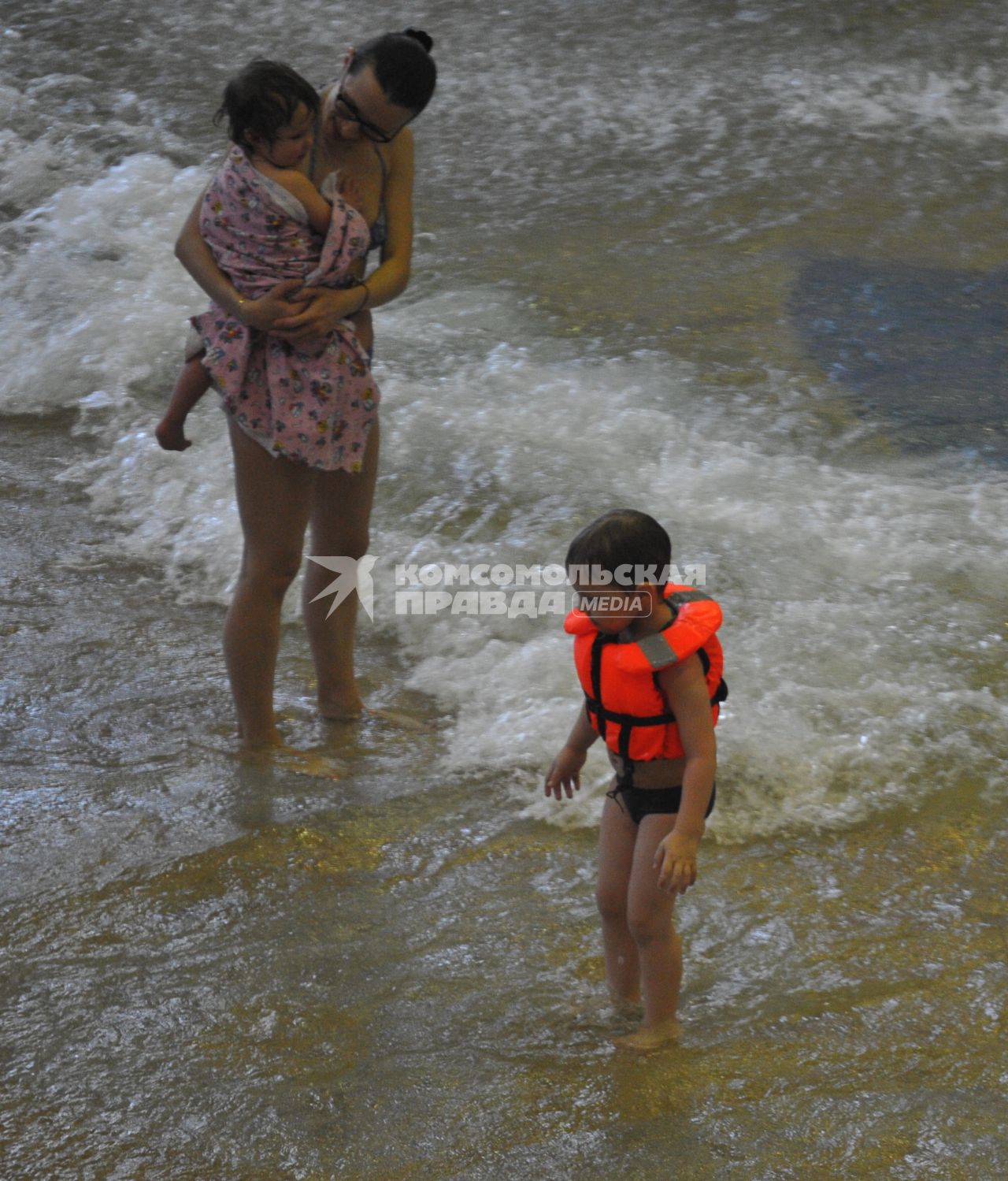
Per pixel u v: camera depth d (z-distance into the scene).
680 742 6.50
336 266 8.02
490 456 13.59
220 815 8.62
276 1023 6.84
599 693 6.55
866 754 9.31
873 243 19.77
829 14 29.08
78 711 9.87
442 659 10.80
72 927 7.54
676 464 13.58
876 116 24.70
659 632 6.32
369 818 8.67
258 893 7.89
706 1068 6.55
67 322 16.84
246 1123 6.18
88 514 13.23
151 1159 5.97
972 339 16.84
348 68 8.08
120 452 14.25
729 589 11.30
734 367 15.94
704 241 19.78
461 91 25.53
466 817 8.73
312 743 9.61
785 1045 6.73
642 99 25.36
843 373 15.88
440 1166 5.93
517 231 20.08
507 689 10.23
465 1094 6.37
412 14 28.94
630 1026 6.87
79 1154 5.99
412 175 8.70
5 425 15.18
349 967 7.28
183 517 12.98
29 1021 6.81
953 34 28.14
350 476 9.09
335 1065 6.55
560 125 24.19
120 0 28.98
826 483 13.28
